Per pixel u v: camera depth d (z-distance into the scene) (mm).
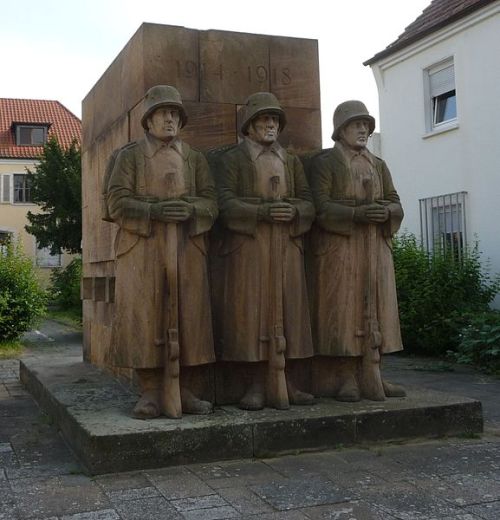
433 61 14562
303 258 5680
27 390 8078
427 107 14828
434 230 14523
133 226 5035
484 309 11492
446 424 5449
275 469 4590
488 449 5105
